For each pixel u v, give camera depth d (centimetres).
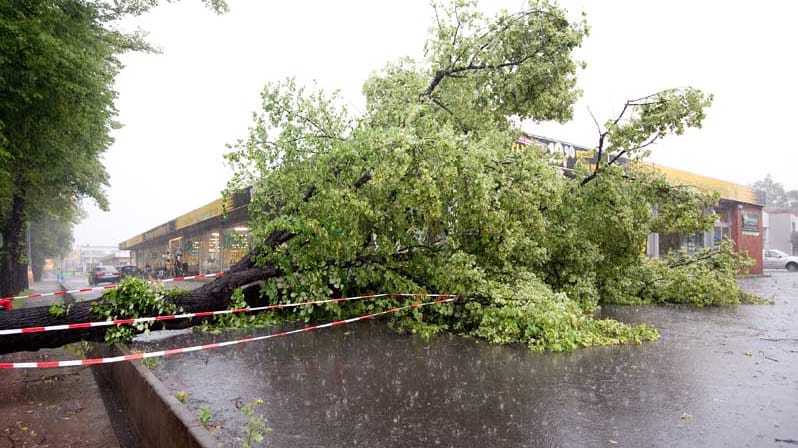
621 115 1050
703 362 616
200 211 2647
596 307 1061
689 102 968
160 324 755
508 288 841
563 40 1006
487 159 798
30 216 1978
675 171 2077
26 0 936
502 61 1080
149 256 4794
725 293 1205
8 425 475
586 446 361
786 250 4953
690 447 357
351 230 803
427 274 919
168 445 364
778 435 378
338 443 372
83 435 456
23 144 1127
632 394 484
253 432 388
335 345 726
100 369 705
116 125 1945
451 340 764
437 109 1062
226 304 834
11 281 1798
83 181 1897
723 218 2569
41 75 970
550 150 1538
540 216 886
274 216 920
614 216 1030
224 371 579
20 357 787
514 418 420
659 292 1254
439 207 760
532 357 648
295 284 854
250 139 854
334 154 795
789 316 1021
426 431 394
